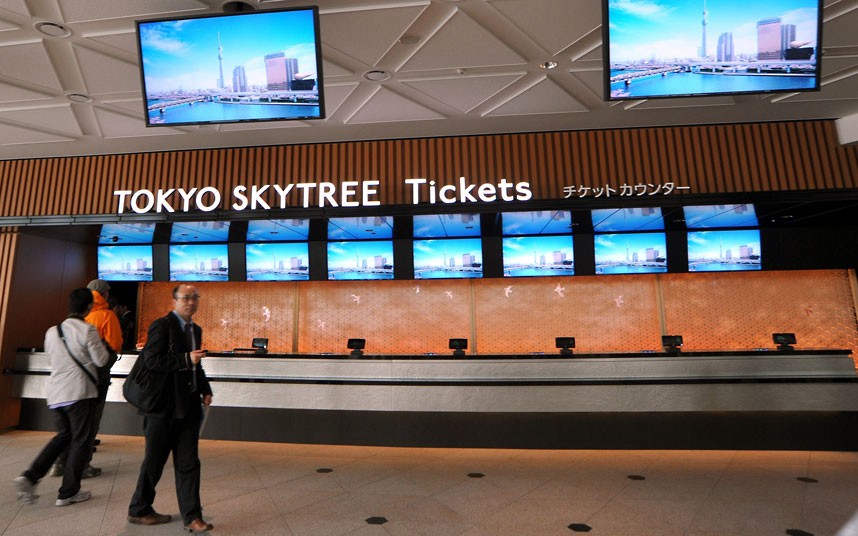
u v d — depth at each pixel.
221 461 4.48
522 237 6.33
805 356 4.94
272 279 6.52
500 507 3.30
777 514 3.16
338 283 7.00
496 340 6.75
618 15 2.98
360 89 4.46
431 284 6.90
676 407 4.86
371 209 5.33
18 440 5.18
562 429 4.97
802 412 4.88
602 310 6.68
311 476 4.01
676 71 2.99
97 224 5.64
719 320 6.52
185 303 2.99
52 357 3.32
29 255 5.94
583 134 5.49
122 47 3.67
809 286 6.46
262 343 5.95
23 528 2.86
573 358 4.98
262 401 5.19
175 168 5.84
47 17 3.32
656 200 5.06
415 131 5.45
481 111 4.96
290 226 5.82
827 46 3.72
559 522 3.04
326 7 3.30
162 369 2.80
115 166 5.93
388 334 6.87
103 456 4.55
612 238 6.24
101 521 2.97
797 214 5.48
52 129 5.15
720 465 4.33
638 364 4.95
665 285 6.64
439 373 5.03
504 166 5.51
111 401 5.51
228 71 3.26
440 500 3.43
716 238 6.09
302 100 3.23
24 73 4.00
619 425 4.94
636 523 3.03
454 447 5.02
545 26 3.54
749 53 2.93
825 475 4.02
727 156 5.31
